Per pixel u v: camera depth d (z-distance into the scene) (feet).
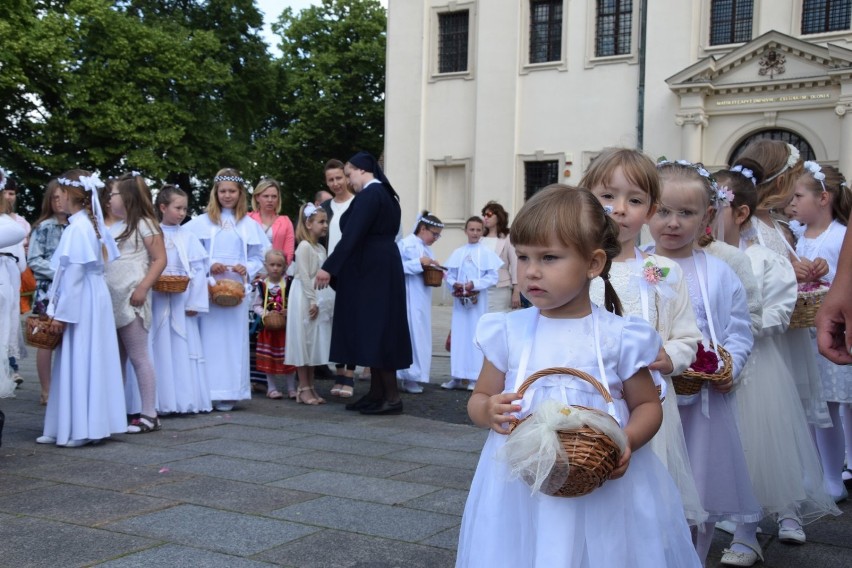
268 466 16.93
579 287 7.56
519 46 75.97
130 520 13.14
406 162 81.46
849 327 7.84
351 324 23.04
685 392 10.39
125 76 85.76
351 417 23.08
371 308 22.94
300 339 24.79
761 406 12.17
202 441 19.35
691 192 10.76
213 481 15.64
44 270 24.45
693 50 70.08
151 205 20.31
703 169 11.50
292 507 14.03
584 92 73.67
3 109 84.84
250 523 13.10
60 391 18.45
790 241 16.02
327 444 19.27
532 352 7.86
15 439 19.27
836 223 17.13
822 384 15.24
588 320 7.88
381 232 23.39
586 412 6.86
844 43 65.62
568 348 7.75
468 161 78.79
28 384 28.66
